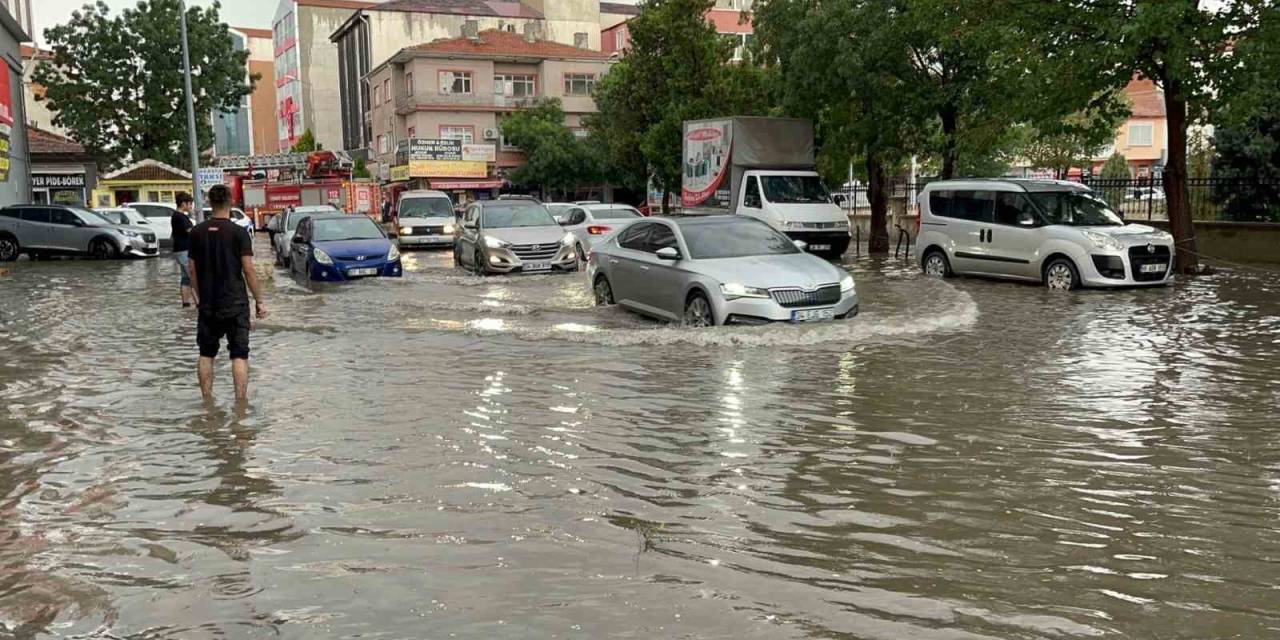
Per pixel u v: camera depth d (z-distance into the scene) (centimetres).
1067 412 689
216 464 567
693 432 635
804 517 462
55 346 1083
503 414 691
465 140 6206
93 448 612
